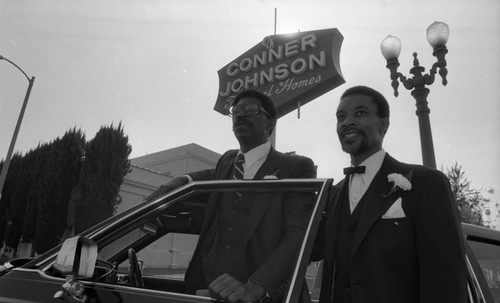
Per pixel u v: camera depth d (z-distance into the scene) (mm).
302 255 1204
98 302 1324
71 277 1319
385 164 1576
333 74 9562
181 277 2043
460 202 14945
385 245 1365
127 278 1966
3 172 17406
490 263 1823
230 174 2000
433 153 5664
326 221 1615
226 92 11977
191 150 19219
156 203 1688
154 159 20359
